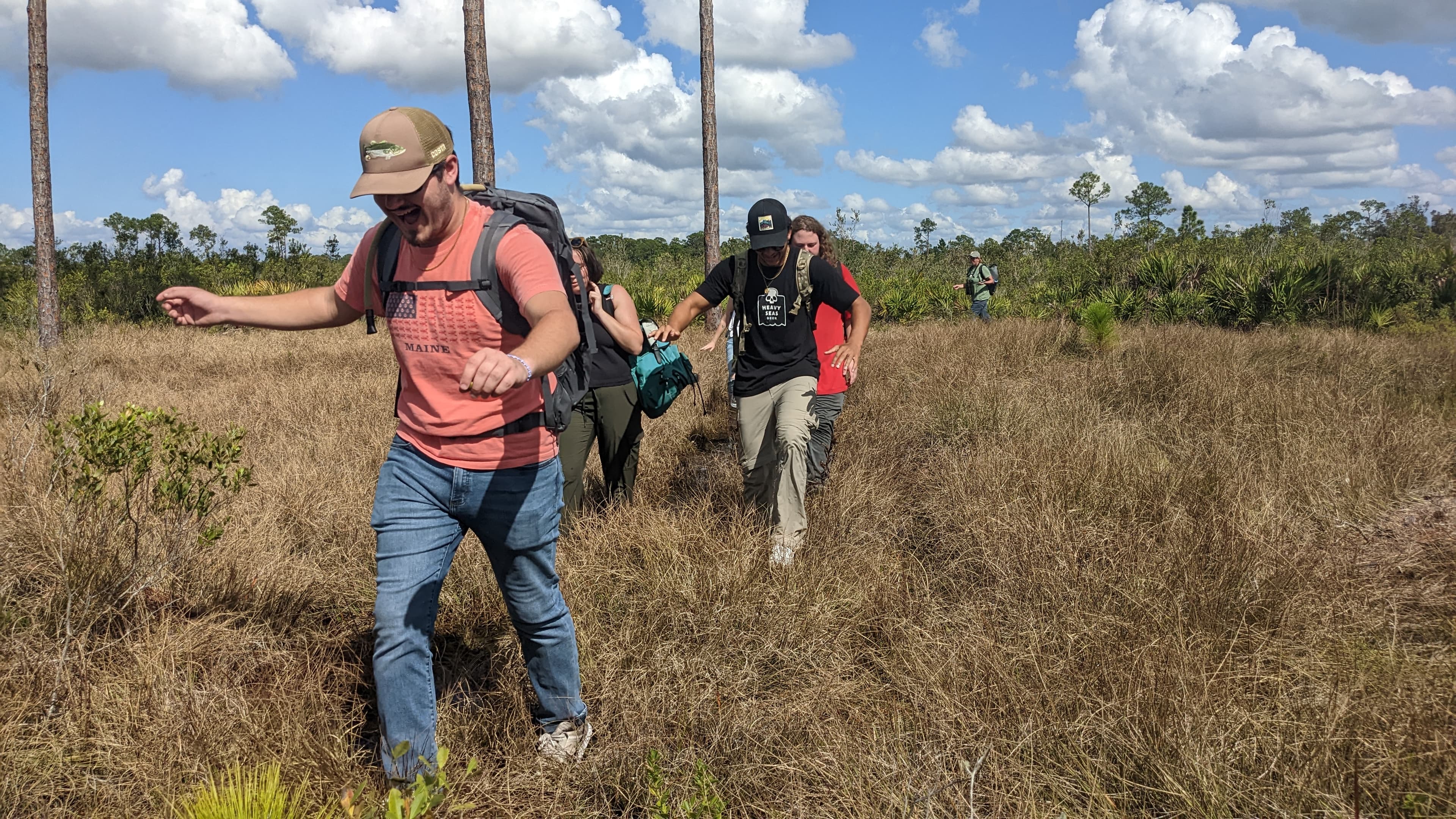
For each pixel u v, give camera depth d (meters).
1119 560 3.26
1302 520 3.76
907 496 4.61
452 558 2.17
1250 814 1.94
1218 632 2.73
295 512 3.93
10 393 6.64
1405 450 4.49
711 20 11.23
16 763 2.02
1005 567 3.33
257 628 2.88
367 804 1.89
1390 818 1.91
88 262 22.19
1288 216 56.84
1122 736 2.21
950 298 19.05
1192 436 5.24
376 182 1.83
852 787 2.11
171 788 1.98
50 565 2.88
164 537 3.02
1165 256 17.67
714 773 2.24
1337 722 2.16
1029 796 2.06
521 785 2.20
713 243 11.59
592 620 2.95
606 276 23.78
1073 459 4.38
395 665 2.02
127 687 2.37
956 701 2.42
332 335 12.77
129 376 8.66
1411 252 16.53
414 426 2.09
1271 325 13.61
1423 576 3.20
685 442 5.86
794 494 3.75
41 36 11.19
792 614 3.03
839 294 3.90
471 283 1.96
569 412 2.21
